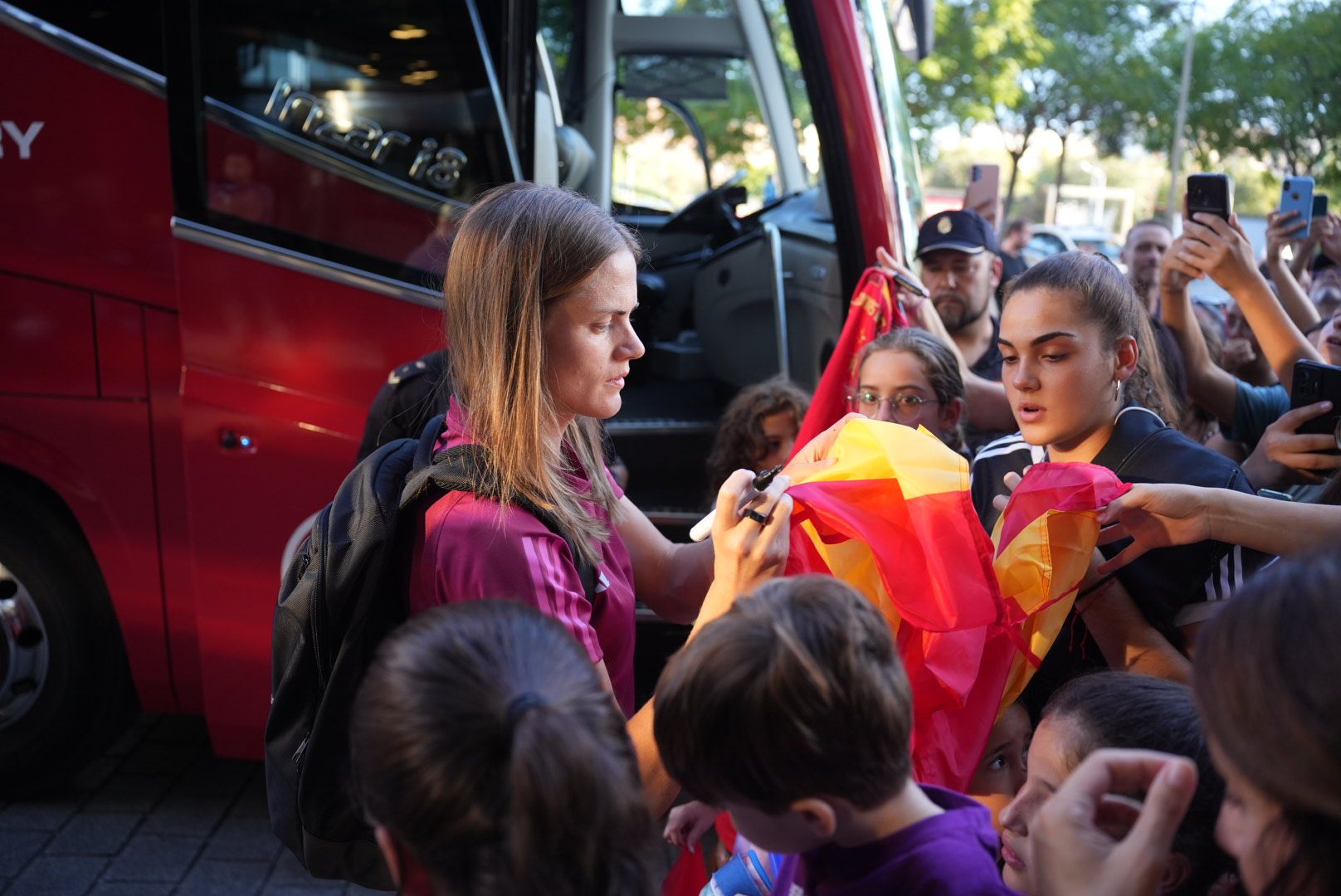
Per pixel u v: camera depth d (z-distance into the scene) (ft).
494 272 5.28
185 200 9.78
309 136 9.93
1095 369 6.03
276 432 10.07
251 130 9.82
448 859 3.45
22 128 9.78
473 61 10.14
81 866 10.21
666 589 6.73
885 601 5.50
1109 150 73.77
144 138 9.75
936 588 5.16
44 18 9.65
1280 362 8.54
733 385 14.52
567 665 3.72
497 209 5.42
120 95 9.71
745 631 3.76
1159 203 72.43
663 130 15.49
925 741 5.32
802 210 14.29
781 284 13.20
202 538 10.19
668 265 16.05
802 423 10.21
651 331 15.62
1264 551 5.33
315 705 5.49
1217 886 4.27
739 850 5.25
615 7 15.01
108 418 10.21
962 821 3.94
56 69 9.71
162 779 11.89
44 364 10.12
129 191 9.84
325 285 10.01
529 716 3.40
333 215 10.01
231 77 9.75
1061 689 4.91
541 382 5.32
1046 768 4.68
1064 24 66.74
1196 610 5.74
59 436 10.25
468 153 10.18
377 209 10.08
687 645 4.03
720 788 3.77
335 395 10.10
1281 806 3.21
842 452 5.76
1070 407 6.05
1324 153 57.16
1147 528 5.45
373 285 10.05
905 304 10.19
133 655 10.80
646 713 5.15
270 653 10.36
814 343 13.41
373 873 5.51
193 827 10.96
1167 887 4.30
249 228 9.87
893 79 12.77
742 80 15.28
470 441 5.39
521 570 5.06
